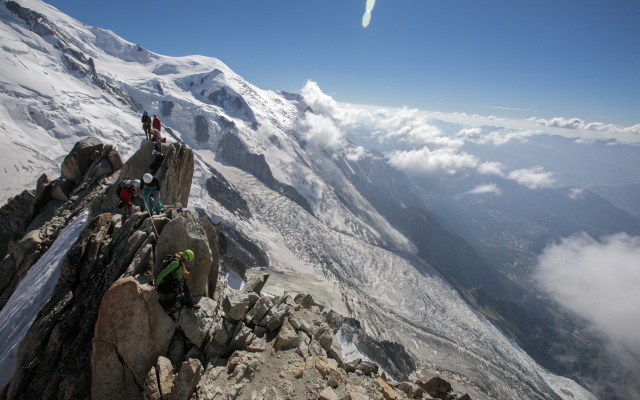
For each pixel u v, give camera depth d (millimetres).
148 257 10617
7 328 11039
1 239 24688
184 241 11180
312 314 15305
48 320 10086
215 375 9414
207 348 10219
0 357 10328
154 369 8883
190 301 10227
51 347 9461
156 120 19391
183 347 10008
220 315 11297
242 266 30766
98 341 8688
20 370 9242
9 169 140250
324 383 10406
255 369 10094
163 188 17531
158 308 9352
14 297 12641
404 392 13320
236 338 10781
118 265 10312
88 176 23094
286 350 11477
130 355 9023
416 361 126125
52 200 23266
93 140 24375
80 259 11906
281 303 14898
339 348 13555
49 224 18453
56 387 8742
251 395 9109
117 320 8766
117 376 8914
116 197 16062
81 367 8875
